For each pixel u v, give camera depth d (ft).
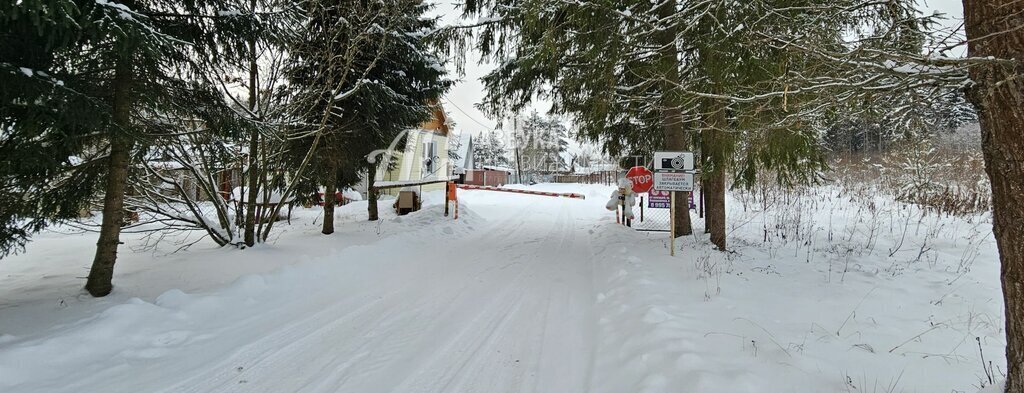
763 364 10.14
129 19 12.19
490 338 13.37
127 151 16.38
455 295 18.04
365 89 30.55
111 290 16.37
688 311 14.05
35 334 12.27
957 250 23.26
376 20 27.81
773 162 22.71
